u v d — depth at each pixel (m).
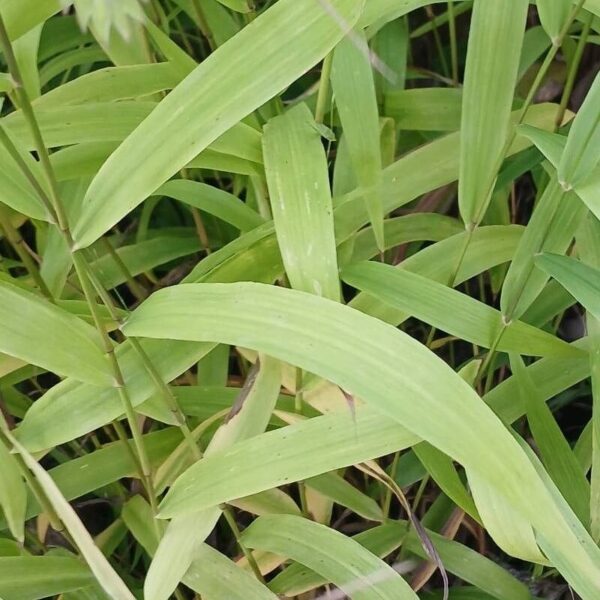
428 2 0.52
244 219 0.55
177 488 0.49
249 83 0.43
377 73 0.60
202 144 0.44
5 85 0.44
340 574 0.51
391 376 0.44
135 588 0.60
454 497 0.52
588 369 0.56
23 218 0.59
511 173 0.57
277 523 0.53
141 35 0.54
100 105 0.49
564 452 0.54
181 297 0.46
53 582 0.53
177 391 0.56
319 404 0.51
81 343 0.47
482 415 0.44
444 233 0.59
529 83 0.67
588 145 0.46
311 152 0.48
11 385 0.59
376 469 0.51
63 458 0.63
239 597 0.52
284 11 0.43
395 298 0.50
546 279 0.51
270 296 0.45
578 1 0.49
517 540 0.49
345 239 0.53
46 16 0.44
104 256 0.62
